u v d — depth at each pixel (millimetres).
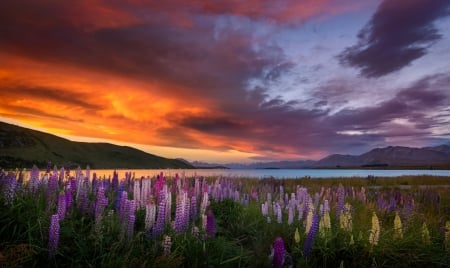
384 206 13367
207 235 7211
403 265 7301
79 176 8820
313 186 23984
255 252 7730
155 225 6906
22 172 8461
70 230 6340
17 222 6191
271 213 10594
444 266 7492
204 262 6355
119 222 6898
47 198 7312
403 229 8570
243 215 10383
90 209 7504
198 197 11031
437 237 8680
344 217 8227
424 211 13672
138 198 8133
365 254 7434
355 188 22547
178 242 6629
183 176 14086
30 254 5438
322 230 7883
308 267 7020
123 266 5477
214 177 21812
